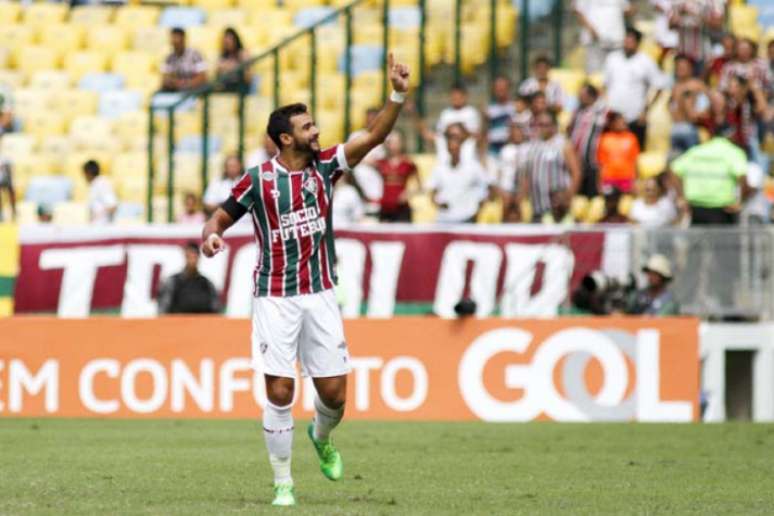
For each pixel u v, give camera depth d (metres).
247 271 61.91
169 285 60.19
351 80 78.31
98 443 44.72
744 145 70.38
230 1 88.69
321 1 86.12
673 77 76.50
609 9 76.25
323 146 77.25
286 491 28.81
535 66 72.06
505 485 33.47
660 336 56.62
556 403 56.38
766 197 70.12
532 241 60.97
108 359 56.62
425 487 32.91
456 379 56.38
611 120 67.62
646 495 31.48
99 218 71.19
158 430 50.00
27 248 62.31
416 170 68.12
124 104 82.75
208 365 56.38
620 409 56.47
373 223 66.44
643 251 59.97
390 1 82.25
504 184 68.75
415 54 79.00
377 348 56.44
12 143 80.06
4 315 61.94
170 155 66.56
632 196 68.75
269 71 78.56
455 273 61.34
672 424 54.47
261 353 28.47
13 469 36.50
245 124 75.44
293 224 28.23
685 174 64.06
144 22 88.00
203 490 31.55
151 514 26.67
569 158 66.19
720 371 59.31
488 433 49.91
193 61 77.06
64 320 56.81
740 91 70.12
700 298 59.69
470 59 78.50
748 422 55.78
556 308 60.56
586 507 28.94
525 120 69.06
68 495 30.33
